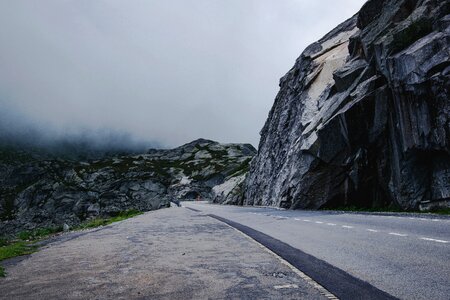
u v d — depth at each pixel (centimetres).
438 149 2427
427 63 2452
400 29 2856
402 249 1045
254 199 6625
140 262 1030
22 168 17888
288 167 4853
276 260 997
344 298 625
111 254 1201
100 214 11794
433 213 2238
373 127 3162
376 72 3312
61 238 1911
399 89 2680
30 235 3042
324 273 814
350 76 3819
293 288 698
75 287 766
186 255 1125
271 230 1789
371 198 3444
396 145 2848
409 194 2686
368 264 882
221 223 2405
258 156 7500
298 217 2616
